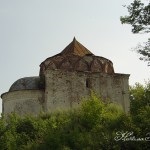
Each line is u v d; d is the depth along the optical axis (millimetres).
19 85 35438
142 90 31969
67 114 30531
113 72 38906
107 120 26781
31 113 33812
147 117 24672
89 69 37156
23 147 25000
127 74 37156
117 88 36344
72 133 24859
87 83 35812
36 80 36375
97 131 24891
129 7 20031
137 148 22109
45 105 33938
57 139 24219
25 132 27688
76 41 41344
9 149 25016
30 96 34375
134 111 28094
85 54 39375
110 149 22188
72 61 37344
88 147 22438
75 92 34844
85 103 28953
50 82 34656
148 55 19953
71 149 22859
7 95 34969
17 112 33969
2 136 26344
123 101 36000
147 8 19625
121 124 25141
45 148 23938
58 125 27422
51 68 36938
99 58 38438
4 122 28203
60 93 34500
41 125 28297
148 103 28250
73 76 35344
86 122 27281
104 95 35656
